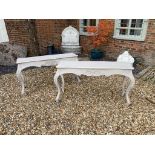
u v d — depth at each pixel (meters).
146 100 3.14
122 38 5.11
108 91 3.51
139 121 2.62
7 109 3.00
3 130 2.54
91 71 2.82
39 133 2.47
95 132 2.46
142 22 4.84
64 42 5.64
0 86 3.84
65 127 2.56
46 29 5.97
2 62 5.17
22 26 5.80
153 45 4.66
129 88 2.91
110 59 5.55
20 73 3.26
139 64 4.96
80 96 3.34
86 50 5.99
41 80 4.12
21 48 5.30
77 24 5.75
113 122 2.62
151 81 3.83
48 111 2.92
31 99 3.29
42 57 3.50
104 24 5.05
